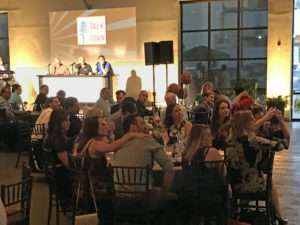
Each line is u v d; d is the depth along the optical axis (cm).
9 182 585
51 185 408
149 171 317
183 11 1141
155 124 509
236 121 366
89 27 1182
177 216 332
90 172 358
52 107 617
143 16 1148
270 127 434
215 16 1118
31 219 441
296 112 1080
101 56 1102
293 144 796
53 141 406
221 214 333
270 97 1053
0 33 1291
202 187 327
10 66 1270
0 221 224
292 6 1042
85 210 356
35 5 1227
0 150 816
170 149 433
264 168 372
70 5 1199
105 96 745
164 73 1148
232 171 371
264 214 384
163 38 1141
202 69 1148
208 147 348
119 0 1162
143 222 318
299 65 1076
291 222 414
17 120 742
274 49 1063
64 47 1208
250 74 1113
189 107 815
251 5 1087
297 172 598
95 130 375
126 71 1175
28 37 1245
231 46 1118
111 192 319
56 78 1118
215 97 681
